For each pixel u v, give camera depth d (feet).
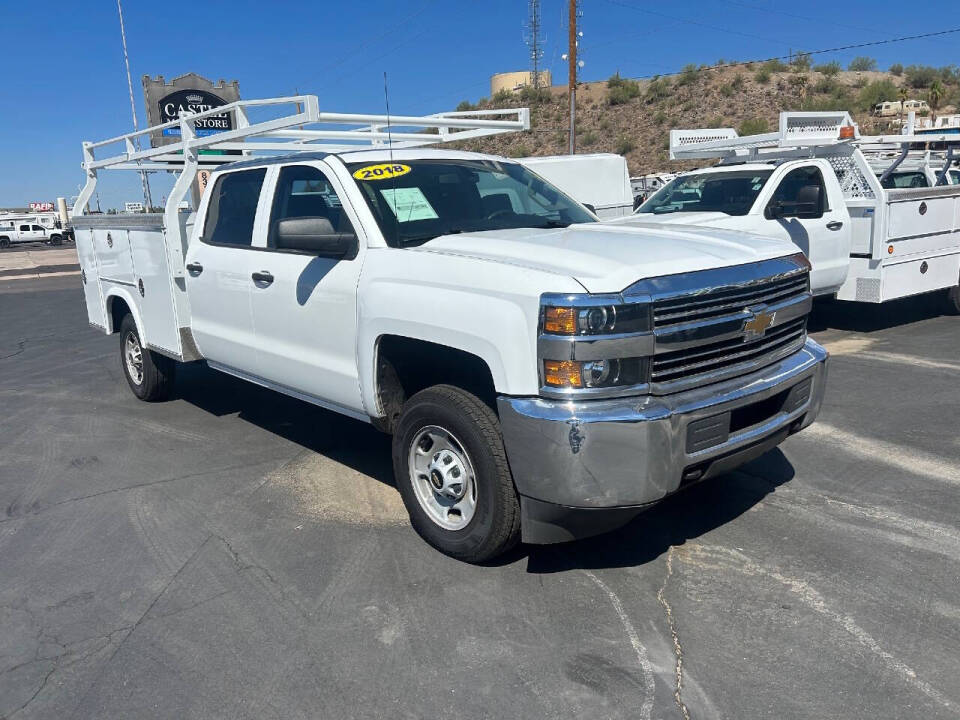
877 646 10.33
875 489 15.38
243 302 17.13
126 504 16.14
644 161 159.94
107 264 23.67
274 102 15.92
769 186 28.66
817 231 28.68
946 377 23.44
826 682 9.65
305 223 13.89
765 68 199.11
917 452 17.29
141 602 12.18
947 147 37.86
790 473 16.33
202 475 17.61
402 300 12.77
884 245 29.30
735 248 12.55
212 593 12.36
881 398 21.45
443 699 9.62
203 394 24.91
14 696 10.02
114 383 27.58
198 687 10.05
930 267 31.40
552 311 10.64
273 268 16.01
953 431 18.58
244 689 9.97
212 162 24.41
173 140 44.47
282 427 21.01
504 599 11.81
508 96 223.30
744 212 28.71
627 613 11.33
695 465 11.23
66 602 12.26
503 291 11.26
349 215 14.35
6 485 17.60
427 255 12.79
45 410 24.23
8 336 41.57
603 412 10.60
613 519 11.30
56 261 114.42
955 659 10.02
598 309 10.49
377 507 15.39
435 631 11.04
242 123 17.78
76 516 15.62
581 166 48.91
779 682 9.69
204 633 11.25
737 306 11.73
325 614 11.60
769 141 32.65
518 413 10.96
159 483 17.24
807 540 13.34
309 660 10.50
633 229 14.20
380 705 9.56
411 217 14.40
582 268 11.02
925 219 30.68
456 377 13.53
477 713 9.34
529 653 10.46
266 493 16.35
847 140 30.22
